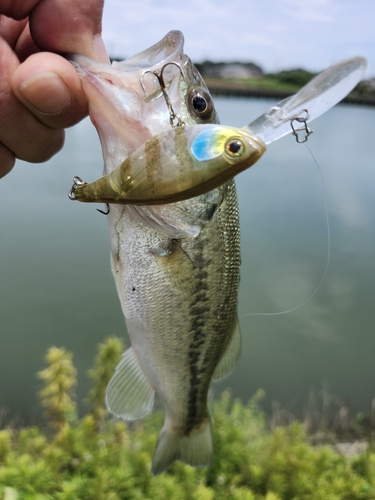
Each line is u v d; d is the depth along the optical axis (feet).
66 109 0.49
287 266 2.57
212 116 0.53
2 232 2.95
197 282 0.57
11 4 0.48
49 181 4.07
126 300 0.58
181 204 0.51
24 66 0.46
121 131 0.47
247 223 3.36
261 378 1.92
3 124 0.51
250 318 2.29
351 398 1.81
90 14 0.50
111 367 1.29
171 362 0.62
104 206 0.58
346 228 3.32
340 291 2.58
